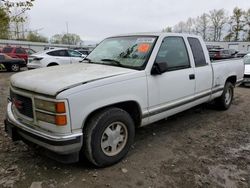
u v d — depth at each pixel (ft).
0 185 9.29
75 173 10.23
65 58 42.39
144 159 11.55
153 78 11.90
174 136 14.43
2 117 16.84
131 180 9.87
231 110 20.30
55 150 9.05
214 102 19.61
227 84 19.48
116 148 10.95
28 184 9.41
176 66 13.56
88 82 9.53
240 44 173.88
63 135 9.00
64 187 9.31
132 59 12.32
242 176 10.34
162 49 12.72
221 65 17.90
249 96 26.61
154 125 16.22
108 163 10.66
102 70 11.25
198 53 15.52
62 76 10.17
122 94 10.53
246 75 32.09
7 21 19.62
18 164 10.78
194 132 15.15
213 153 12.36
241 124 16.83
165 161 11.43
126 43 13.60
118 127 10.85
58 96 8.76
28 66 41.86
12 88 10.87
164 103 12.75
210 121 17.34
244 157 12.00
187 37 14.88
